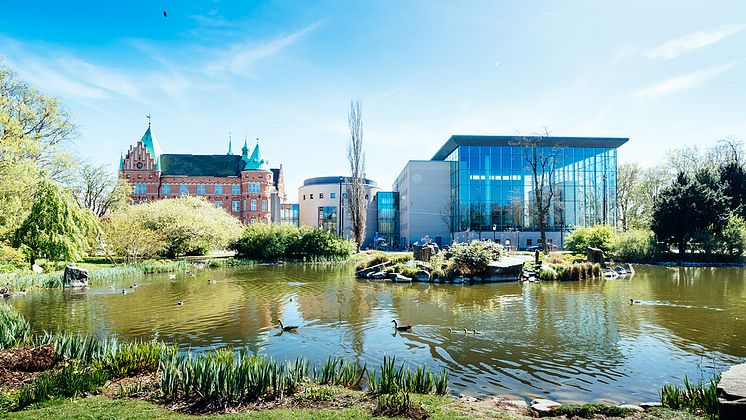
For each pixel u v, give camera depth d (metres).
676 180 43.81
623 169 59.97
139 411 5.79
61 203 26.23
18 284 19.42
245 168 83.19
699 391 6.18
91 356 8.06
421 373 6.98
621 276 25.14
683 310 13.78
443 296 17.25
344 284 21.81
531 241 57.38
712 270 29.28
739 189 40.41
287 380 6.74
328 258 41.56
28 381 6.99
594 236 38.75
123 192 50.59
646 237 36.56
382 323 12.08
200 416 5.64
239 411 5.88
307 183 80.94
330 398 6.36
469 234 57.06
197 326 11.91
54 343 8.75
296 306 15.05
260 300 16.52
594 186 58.03
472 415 5.66
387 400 5.95
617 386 7.24
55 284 20.94
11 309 11.80
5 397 6.21
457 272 22.41
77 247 26.86
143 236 32.41
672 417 5.57
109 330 11.51
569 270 22.89
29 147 25.95
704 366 8.22
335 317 13.02
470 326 11.60
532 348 9.44
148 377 7.36
